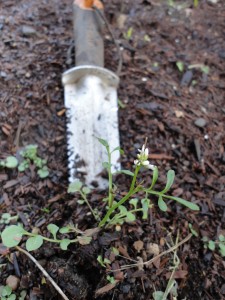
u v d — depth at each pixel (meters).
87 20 0.26
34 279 0.18
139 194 0.21
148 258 0.19
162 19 0.33
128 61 0.29
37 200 0.21
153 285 0.18
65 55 0.28
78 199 0.21
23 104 0.25
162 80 0.28
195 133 0.25
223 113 0.27
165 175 0.23
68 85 0.25
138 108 0.26
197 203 0.22
